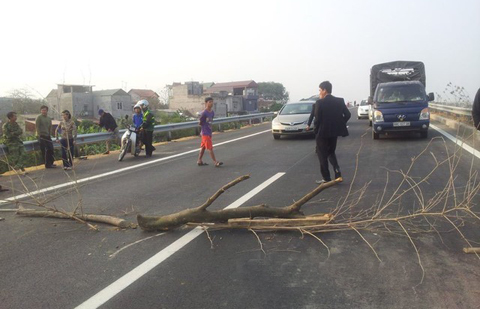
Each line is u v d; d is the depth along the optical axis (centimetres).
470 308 328
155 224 523
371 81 2119
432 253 435
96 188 814
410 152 1156
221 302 347
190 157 1248
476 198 637
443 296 347
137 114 1281
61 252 470
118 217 603
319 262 423
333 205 628
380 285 370
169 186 816
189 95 8044
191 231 524
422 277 382
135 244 487
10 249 484
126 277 399
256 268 412
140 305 346
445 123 1962
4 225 579
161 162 1157
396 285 369
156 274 404
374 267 407
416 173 851
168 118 2697
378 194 686
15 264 440
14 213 638
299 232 511
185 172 977
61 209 655
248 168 1005
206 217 521
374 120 1448
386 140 1459
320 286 371
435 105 2591
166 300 354
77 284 388
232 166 1046
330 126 749
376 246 459
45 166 1128
